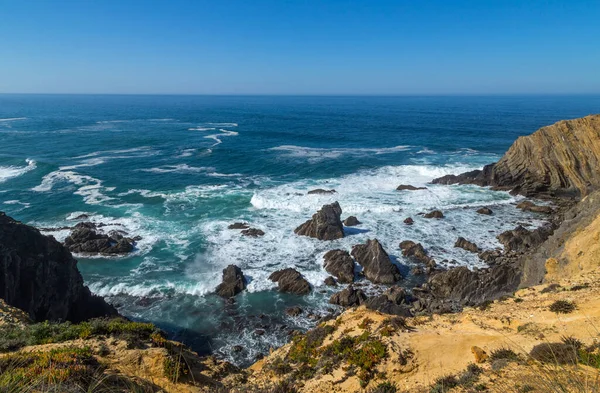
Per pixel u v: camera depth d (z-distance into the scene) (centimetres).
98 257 3288
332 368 1398
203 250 3438
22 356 1070
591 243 2220
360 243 3538
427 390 1091
